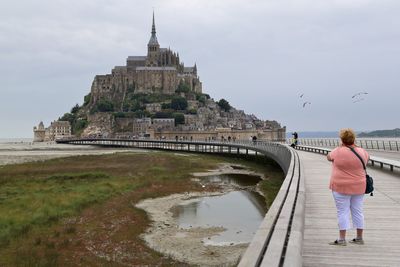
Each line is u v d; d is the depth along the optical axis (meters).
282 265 7.37
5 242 24.00
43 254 21.95
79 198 37.31
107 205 35.62
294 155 34.38
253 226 29.38
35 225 27.88
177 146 161.62
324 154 54.03
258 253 7.53
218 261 21.58
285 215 10.91
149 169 67.19
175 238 26.25
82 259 21.55
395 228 12.95
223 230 28.27
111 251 23.25
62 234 26.08
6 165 74.81
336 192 10.71
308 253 10.27
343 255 10.08
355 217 10.91
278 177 58.16
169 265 20.92
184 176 59.16
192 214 33.69
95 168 68.19
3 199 37.09
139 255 22.59
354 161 10.45
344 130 10.74
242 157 95.19
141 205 37.47
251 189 47.62
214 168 73.00
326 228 12.94
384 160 31.05
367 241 11.36
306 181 24.73
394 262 9.52
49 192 41.06
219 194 44.09
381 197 18.91
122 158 90.38
